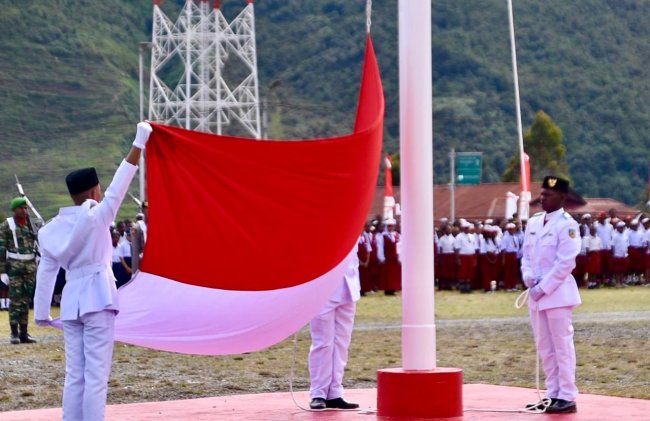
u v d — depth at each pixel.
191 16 88.44
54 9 120.38
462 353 20.53
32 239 23.20
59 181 93.38
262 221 11.09
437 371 12.07
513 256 41.41
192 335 11.34
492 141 104.81
